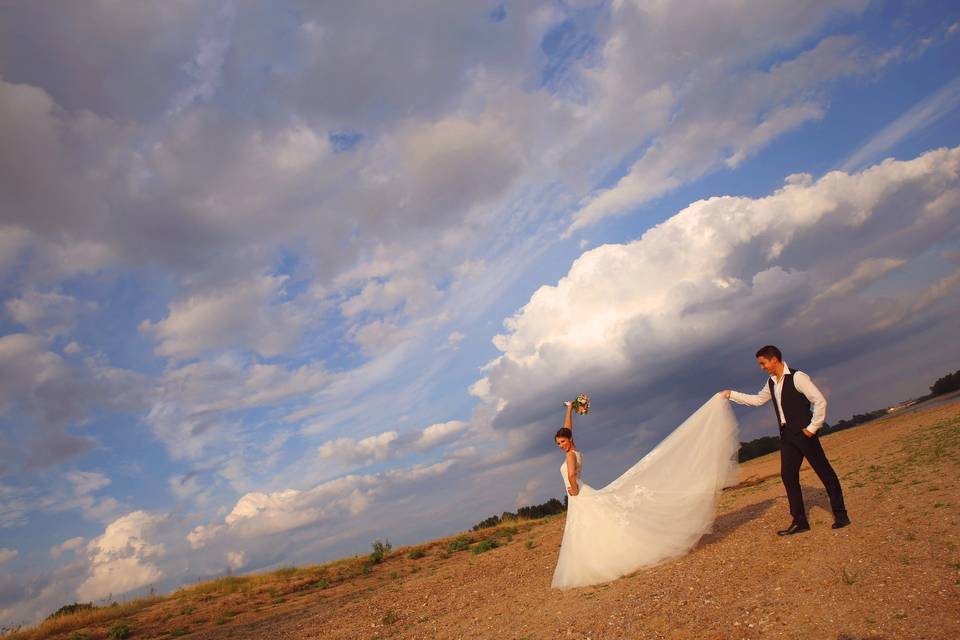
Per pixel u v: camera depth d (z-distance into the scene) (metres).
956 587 4.69
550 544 15.44
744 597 5.69
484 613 8.55
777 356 7.75
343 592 16.84
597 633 5.82
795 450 7.55
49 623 17.61
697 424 8.95
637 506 8.48
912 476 9.17
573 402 9.41
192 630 14.77
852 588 5.17
